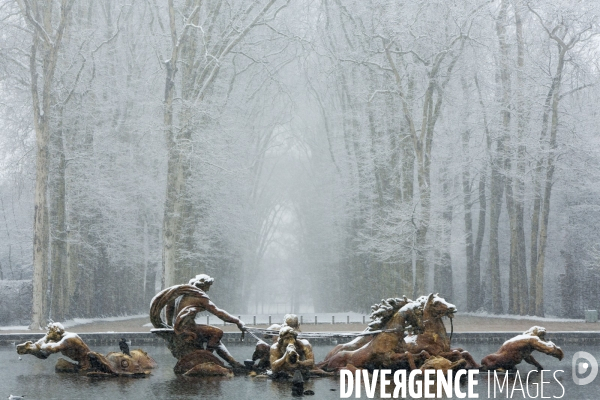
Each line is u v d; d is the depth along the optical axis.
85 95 44.38
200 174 47.94
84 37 43.75
